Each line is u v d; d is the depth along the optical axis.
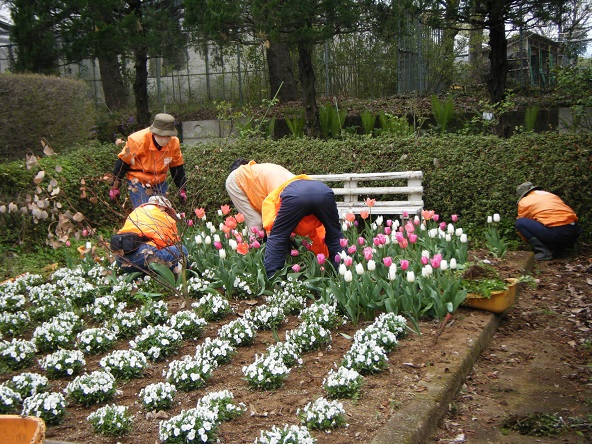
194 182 10.20
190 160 10.48
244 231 7.01
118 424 3.70
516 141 8.90
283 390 4.26
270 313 5.38
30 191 8.70
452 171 8.98
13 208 5.93
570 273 7.45
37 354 5.15
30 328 5.79
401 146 9.50
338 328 5.37
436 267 5.40
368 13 11.91
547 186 8.50
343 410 3.74
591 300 6.55
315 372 4.52
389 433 3.55
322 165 9.77
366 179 8.98
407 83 19.25
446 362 4.61
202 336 5.35
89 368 4.82
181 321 5.23
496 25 11.78
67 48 13.95
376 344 4.73
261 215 6.65
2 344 4.92
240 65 21.34
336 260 5.75
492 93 12.50
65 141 11.99
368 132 12.87
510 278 6.18
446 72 18.77
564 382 4.77
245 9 11.73
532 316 6.19
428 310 5.53
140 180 7.65
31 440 2.91
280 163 10.02
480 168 8.85
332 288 5.48
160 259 6.05
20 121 11.14
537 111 11.83
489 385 4.68
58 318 5.48
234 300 6.15
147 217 6.53
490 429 4.05
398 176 8.84
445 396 4.17
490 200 8.70
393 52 18.86
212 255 6.72
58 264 8.16
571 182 8.38
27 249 8.68
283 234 6.07
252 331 5.16
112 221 9.59
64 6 13.96
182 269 5.87
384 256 6.41
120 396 4.29
